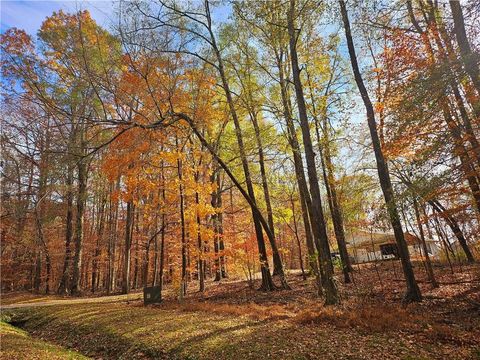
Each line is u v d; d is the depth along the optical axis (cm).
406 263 1092
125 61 1280
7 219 2222
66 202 2578
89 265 3434
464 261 1836
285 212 1970
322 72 1627
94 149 1098
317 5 1200
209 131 1866
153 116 1451
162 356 771
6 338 935
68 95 1384
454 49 809
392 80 977
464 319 832
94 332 1023
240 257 1664
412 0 1193
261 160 1788
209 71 1659
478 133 767
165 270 2886
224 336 825
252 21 1388
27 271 2983
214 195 2170
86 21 1358
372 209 1212
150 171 1502
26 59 1345
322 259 1162
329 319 909
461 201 973
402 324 812
